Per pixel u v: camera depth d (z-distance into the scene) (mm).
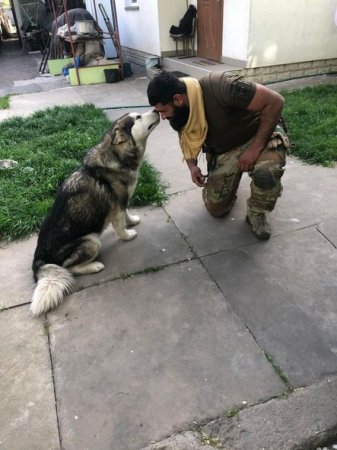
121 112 6402
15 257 2982
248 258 2664
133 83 8578
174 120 2535
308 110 5145
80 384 1873
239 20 6703
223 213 3152
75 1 14773
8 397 1838
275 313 2182
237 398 1722
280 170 2572
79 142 4867
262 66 7039
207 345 2018
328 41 7316
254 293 2348
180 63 7980
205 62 7832
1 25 21969
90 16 10641
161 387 1813
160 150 4758
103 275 2656
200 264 2662
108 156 2602
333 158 3930
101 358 2008
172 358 1963
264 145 2512
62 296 2432
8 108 7258
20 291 2598
